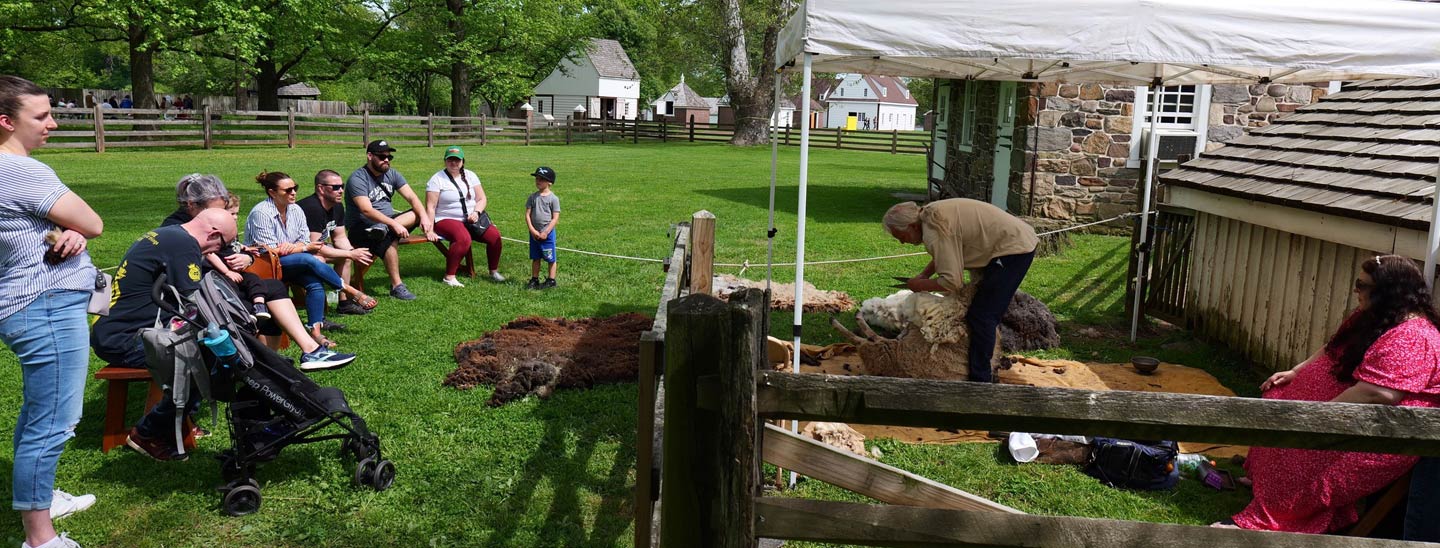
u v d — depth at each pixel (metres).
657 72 74.75
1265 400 1.79
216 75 35.56
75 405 3.25
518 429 4.66
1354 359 3.46
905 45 4.05
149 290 4.13
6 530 3.54
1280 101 12.10
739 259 9.91
